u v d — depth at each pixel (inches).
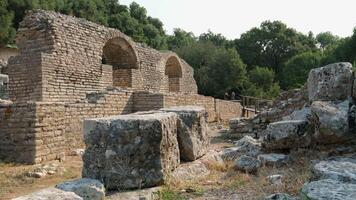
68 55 699.4
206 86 2000.5
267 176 245.3
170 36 3014.3
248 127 612.7
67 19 706.8
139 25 2460.6
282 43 2684.5
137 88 932.6
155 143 234.7
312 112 299.0
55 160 433.7
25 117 414.6
